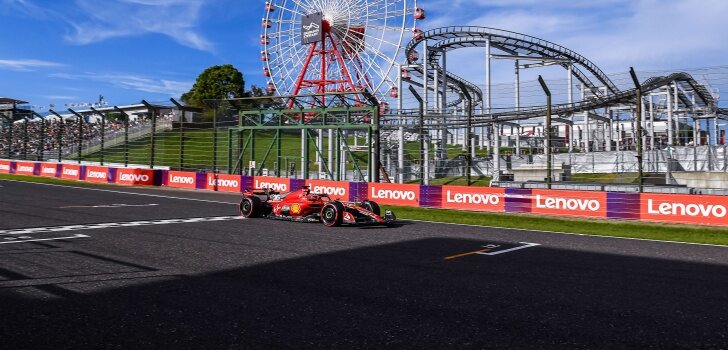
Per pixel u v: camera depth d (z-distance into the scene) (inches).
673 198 524.7
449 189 684.7
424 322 175.3
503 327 170.9
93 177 1157.7
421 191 710.5
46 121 1385.3
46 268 257.9
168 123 1583.4
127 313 181.9
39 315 178.4
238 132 1035.9
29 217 483.2
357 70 1689.2
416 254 319.9
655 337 162.4
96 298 201.9
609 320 180.7
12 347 146.3
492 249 347.9
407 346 150.2
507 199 635.5
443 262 293.1
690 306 202.1
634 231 477.1
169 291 214.4
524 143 1862.7
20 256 289.4
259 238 375.6
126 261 278.7
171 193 885.8
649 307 199.6
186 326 167.8
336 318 178.7
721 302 208.4
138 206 621.6
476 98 2096.5
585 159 1203.2
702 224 506.3
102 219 478.3
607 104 1263.5
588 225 521.3
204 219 499.5
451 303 201.2
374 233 423.8
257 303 197.2
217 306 192.4
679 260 314.2
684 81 1369.3
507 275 258.7
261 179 903.1
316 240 371.6
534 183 770.2
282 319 176.9
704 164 1041.5
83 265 267.0
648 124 1601.9
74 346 147.7
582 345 153.9
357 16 1690.5
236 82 3068.4
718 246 385.1
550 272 268.5
